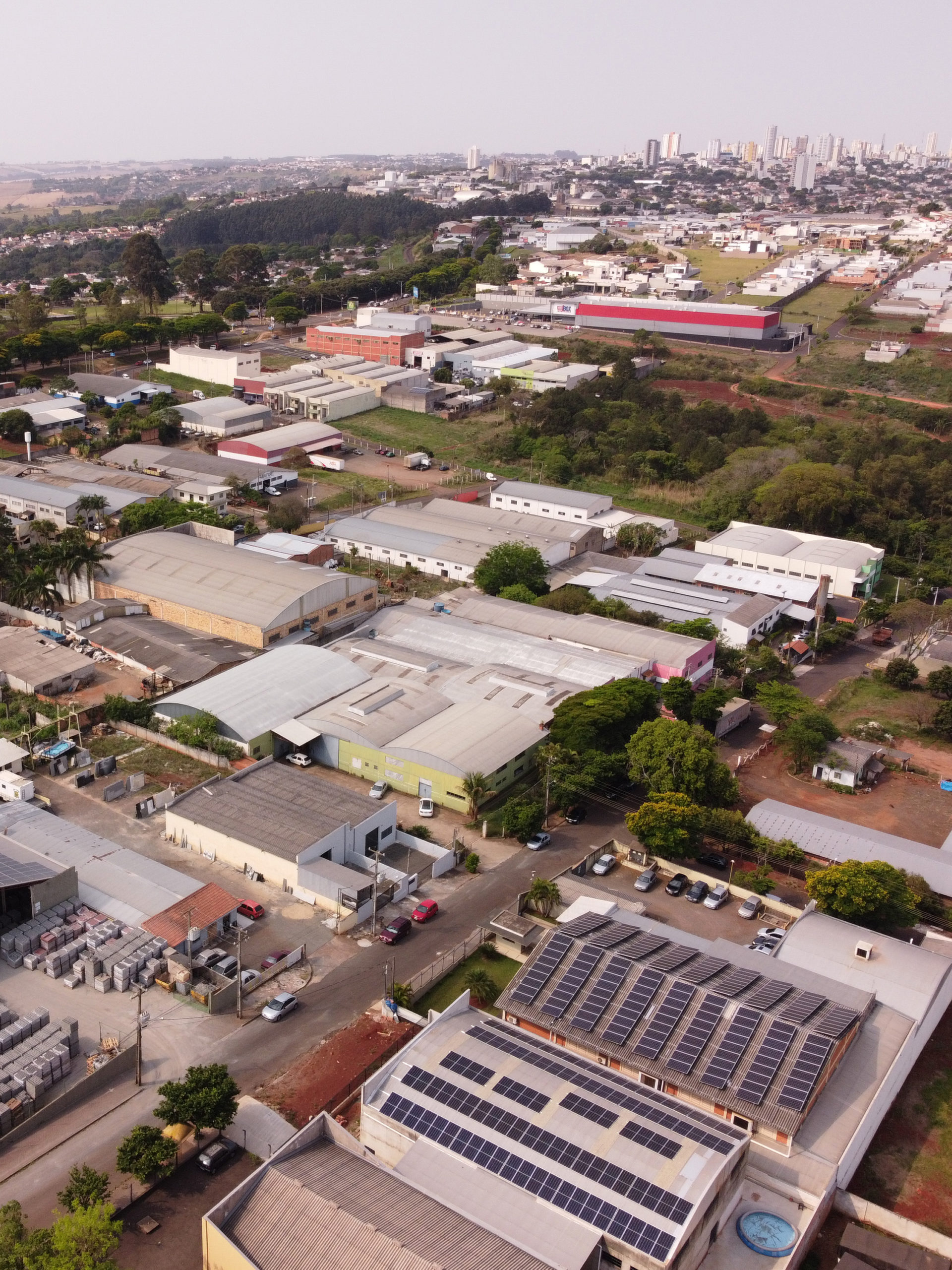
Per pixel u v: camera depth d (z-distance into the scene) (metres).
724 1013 57.16
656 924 69.19
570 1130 49.69
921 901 76.12
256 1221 45.19
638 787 92.06
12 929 68.81
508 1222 46.25
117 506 149.62
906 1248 49.44
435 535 145.12
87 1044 60.94
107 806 85.62
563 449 192.88
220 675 100.44
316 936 71.44
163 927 68.31
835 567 138.62
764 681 115.56
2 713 98.00
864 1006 60.50
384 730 92.81
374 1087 53.22
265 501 163.25
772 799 92.44
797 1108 52.06
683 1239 44.59
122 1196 50.88
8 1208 47.12
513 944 70.56
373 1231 43.78
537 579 131.00
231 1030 62.72
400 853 81.50
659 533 153.50
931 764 101.62
